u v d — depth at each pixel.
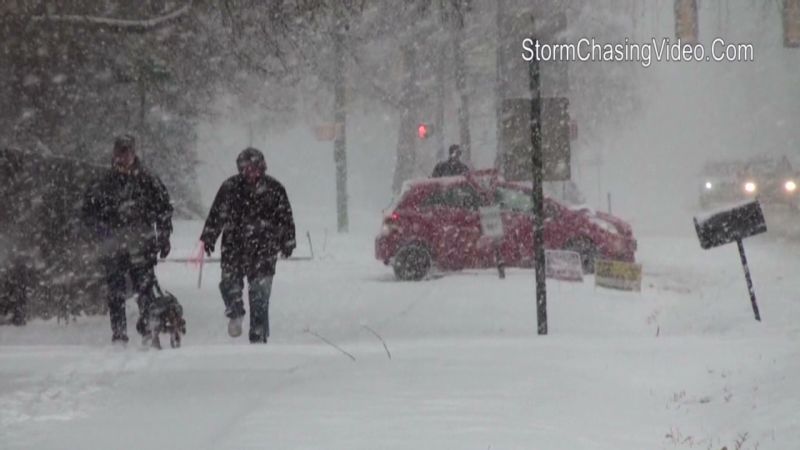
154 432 30.17
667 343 44.19
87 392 36.16
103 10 65.44
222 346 46.16
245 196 50.84
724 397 34.19
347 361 40.78
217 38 68.94
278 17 60.84
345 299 71.81
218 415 32.31
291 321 62.91
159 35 65.12
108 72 70.62
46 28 61.44
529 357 40.94
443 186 86.00
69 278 59.34
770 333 51.38
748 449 28.58
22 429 30.78
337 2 60.72
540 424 30.55
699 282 82.38
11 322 56.59
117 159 49.81
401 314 64.75
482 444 27.91
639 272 69.00
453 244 84.75
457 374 37.62
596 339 46.28
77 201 59.31
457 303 68.50
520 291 73.12
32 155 56.47
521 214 85.88
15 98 65.94
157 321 48.19
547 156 50.75
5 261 55.62
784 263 96.50
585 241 86.62
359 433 29.05
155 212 50.47
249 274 51.03
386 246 84.75
